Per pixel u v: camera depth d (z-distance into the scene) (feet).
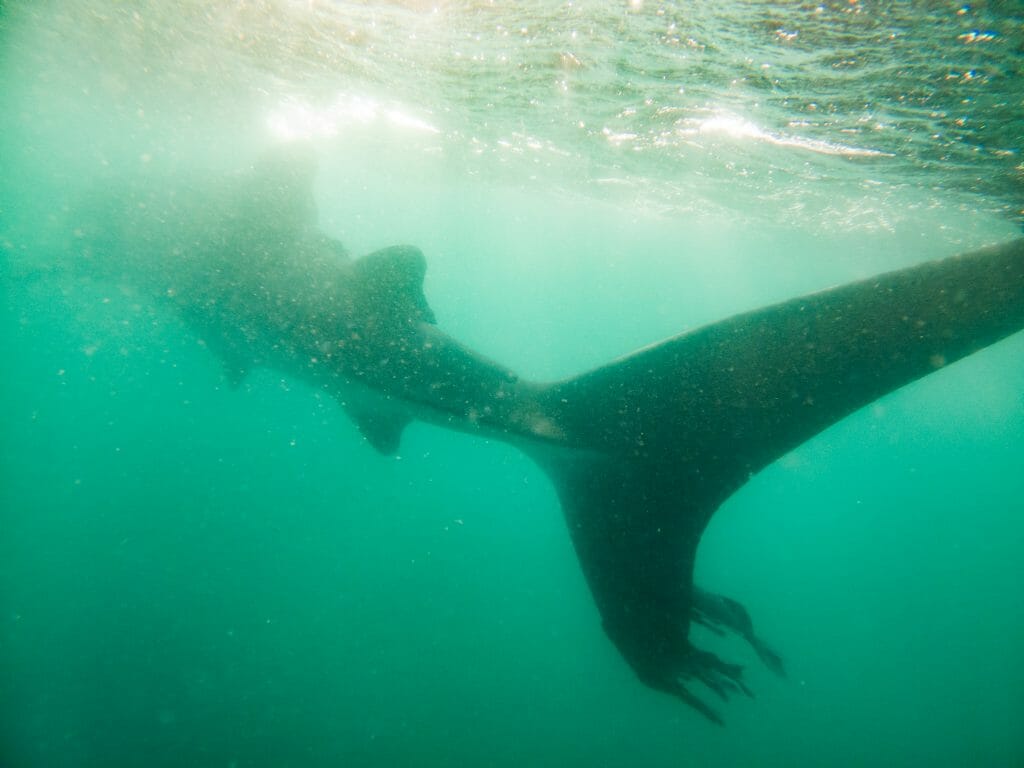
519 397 12.76
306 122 46.62
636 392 12.07
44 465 93.66
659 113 32.50
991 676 61.05
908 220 50.47
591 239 107.96
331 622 52.80
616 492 11.99
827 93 25.41
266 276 15.49
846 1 17.34
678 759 43.55
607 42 23.50
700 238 84.64
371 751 37.86
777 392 10.62
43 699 37.76
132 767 33.14
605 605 11.04
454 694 45.98
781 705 52.11
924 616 74.23
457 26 23.91
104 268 22.17
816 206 51.31
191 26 30.78
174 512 75.72
